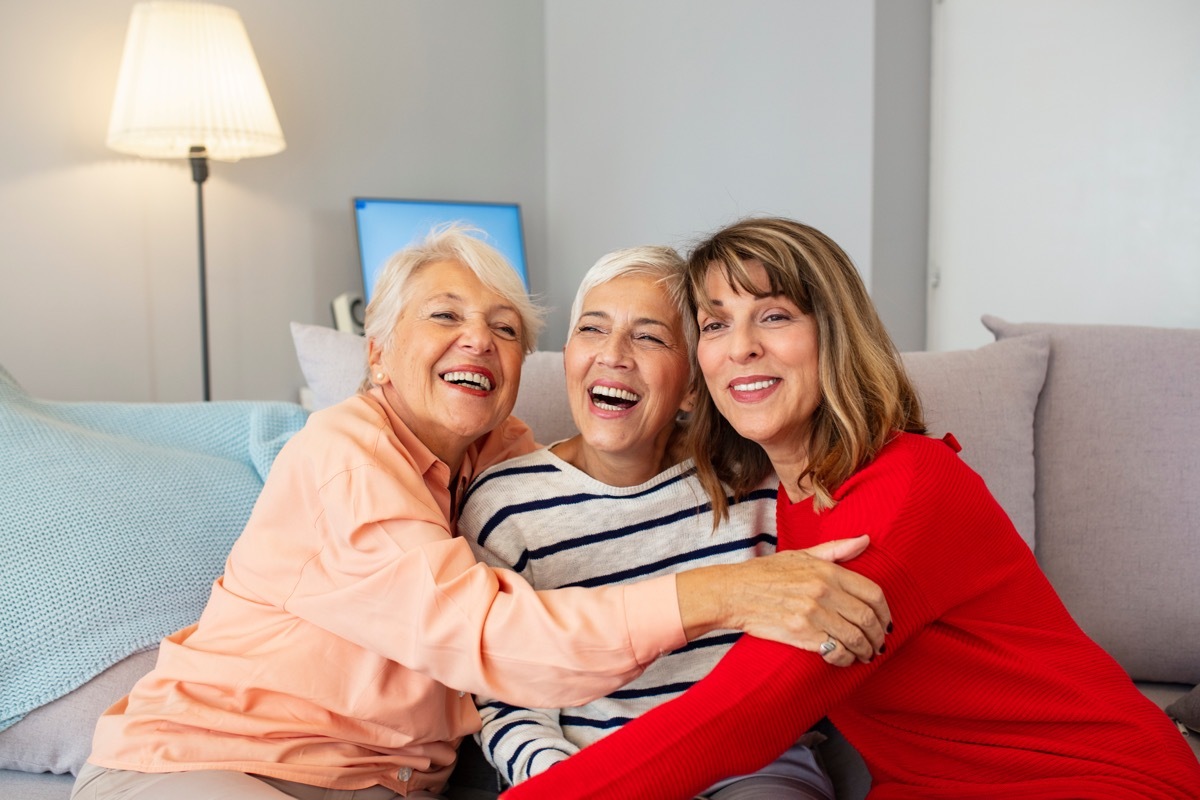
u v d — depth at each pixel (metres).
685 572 1.18
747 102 3.67
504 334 1.45
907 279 3.47
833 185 3.40
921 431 1.35
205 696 1.29
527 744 1.34
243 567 1.36
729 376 1.33
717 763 1.08
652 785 1.05
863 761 1.54
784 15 3.50
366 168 4.06
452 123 4.29
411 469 1.33
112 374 3.55
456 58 4.29
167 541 1.55
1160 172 3.03
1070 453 1.88
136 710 1.32
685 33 3.89
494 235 4.17
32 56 3.34
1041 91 3.25
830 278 1.29
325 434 1.33
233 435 1.76
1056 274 3.26
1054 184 3.24
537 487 1.48
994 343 1.94
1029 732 1.22
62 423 1.67
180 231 3.65
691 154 3.90
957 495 1.24
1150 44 3.02
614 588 1.18
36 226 3.38
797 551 1.17
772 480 1.53
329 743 1.30
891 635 1.16
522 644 1.15
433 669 1.21
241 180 3.76
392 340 1.42
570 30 4.41
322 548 1.30
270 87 3.79
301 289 3.94
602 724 1.41
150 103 3.11
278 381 3.91
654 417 1.44
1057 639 1.25
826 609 1.11
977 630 1.22
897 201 3.39
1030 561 1.31
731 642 1.45
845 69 3.33
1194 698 1.61
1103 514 1.84
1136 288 3.11
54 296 3.42
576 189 4.46
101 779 1.26
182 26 3.13
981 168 3.41
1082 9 3.14
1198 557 1.79
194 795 1.19
